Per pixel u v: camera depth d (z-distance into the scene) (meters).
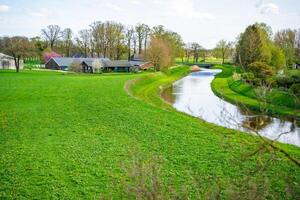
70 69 105.12
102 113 32.03
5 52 111.25
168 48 106.75
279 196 12.21
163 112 32.56
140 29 147.62
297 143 21.44
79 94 45.91
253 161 16.70
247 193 5.89
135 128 25.94
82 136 23.75
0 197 14.34
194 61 189.50
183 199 7.04
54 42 163.50
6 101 39.88
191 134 23.80
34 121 28.69
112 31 146.00
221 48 161.00
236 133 7.47
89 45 155.12
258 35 57.38
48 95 45.03
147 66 111.12
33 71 103.81
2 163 18.28
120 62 111.00
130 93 48.34
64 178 16.28
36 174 16.80
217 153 19.02
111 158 18.94
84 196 14.41
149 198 6.10
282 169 15.34
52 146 21.39
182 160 18.30
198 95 54.84
